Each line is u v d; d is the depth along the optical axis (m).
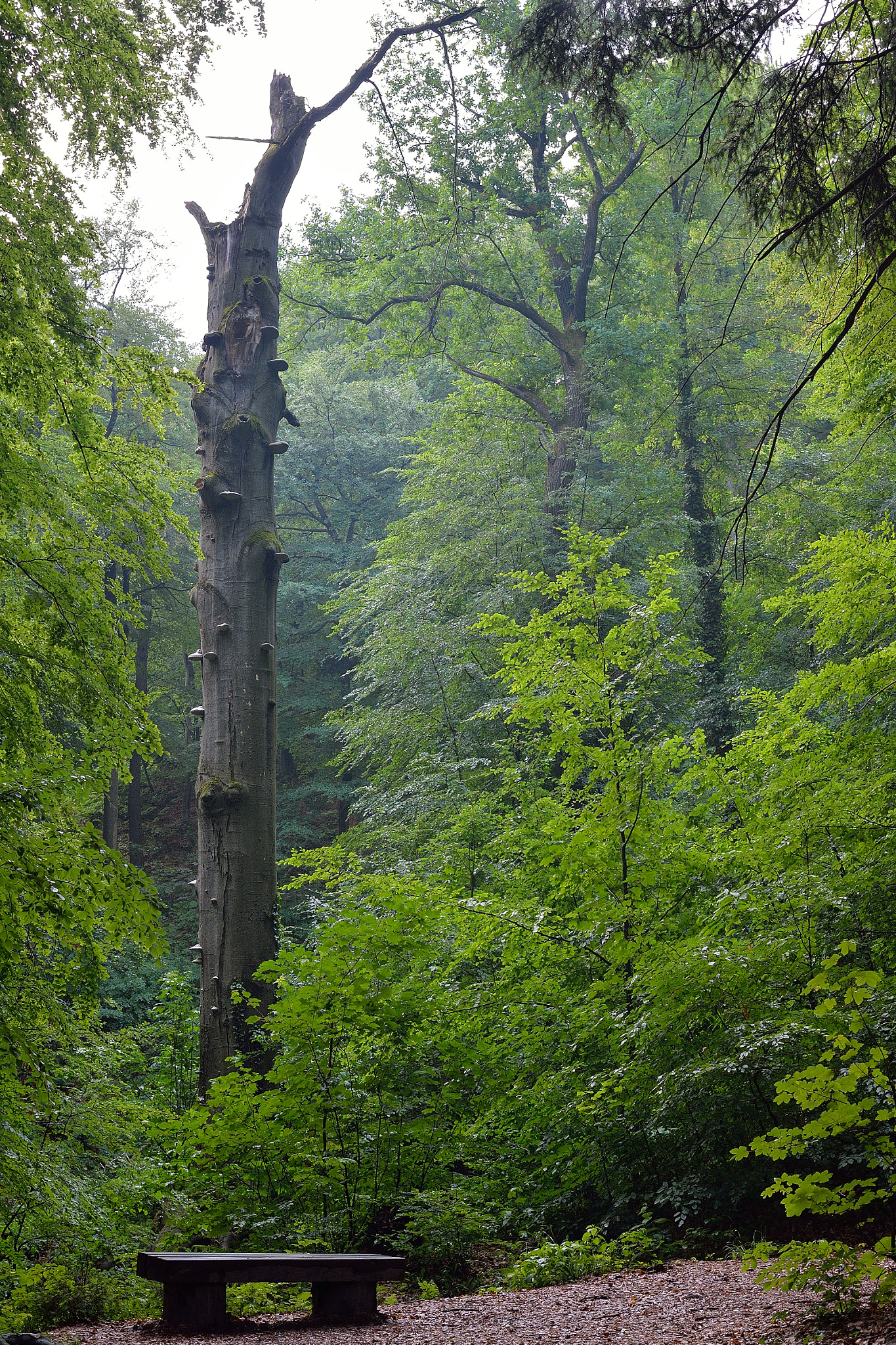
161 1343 4.95
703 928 7.95
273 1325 5.38
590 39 5.44
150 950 6.36
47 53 8.21
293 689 31.44
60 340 7.72
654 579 10.11
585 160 22.36
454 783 17.11
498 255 23.58
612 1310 4.90
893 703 9.22
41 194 7.71
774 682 19.72
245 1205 7.39
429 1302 5.91
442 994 8.84
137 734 7.95
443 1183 7.98
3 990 6.73
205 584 11.66
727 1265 5.97
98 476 8.40
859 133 5.66
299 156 12.73
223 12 9.75
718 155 5.59
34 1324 6.07
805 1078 3.60
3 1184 6.95
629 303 22.30
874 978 3.57
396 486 32.56
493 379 23.80
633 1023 7.94
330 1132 7.66
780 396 21.80
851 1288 4.21
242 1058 8.32
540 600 19.97
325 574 31.56
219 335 12.23
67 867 6.05
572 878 9.16
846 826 8.06
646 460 22.42
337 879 11.95
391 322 23.36
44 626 7.92
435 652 19.45
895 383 11.11
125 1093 11.02
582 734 10.27
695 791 11.47
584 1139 8.19
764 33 5.12
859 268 6.73
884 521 10.40
